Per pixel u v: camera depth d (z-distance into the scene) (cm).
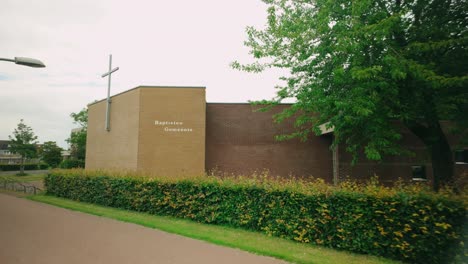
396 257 662
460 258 593
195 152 1906
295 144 2055
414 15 978
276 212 836
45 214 1141
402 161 1647
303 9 1024
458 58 912
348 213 716
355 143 1222
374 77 838
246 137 2072
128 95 2039
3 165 5222
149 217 1077
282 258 627
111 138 2186
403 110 949
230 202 948
